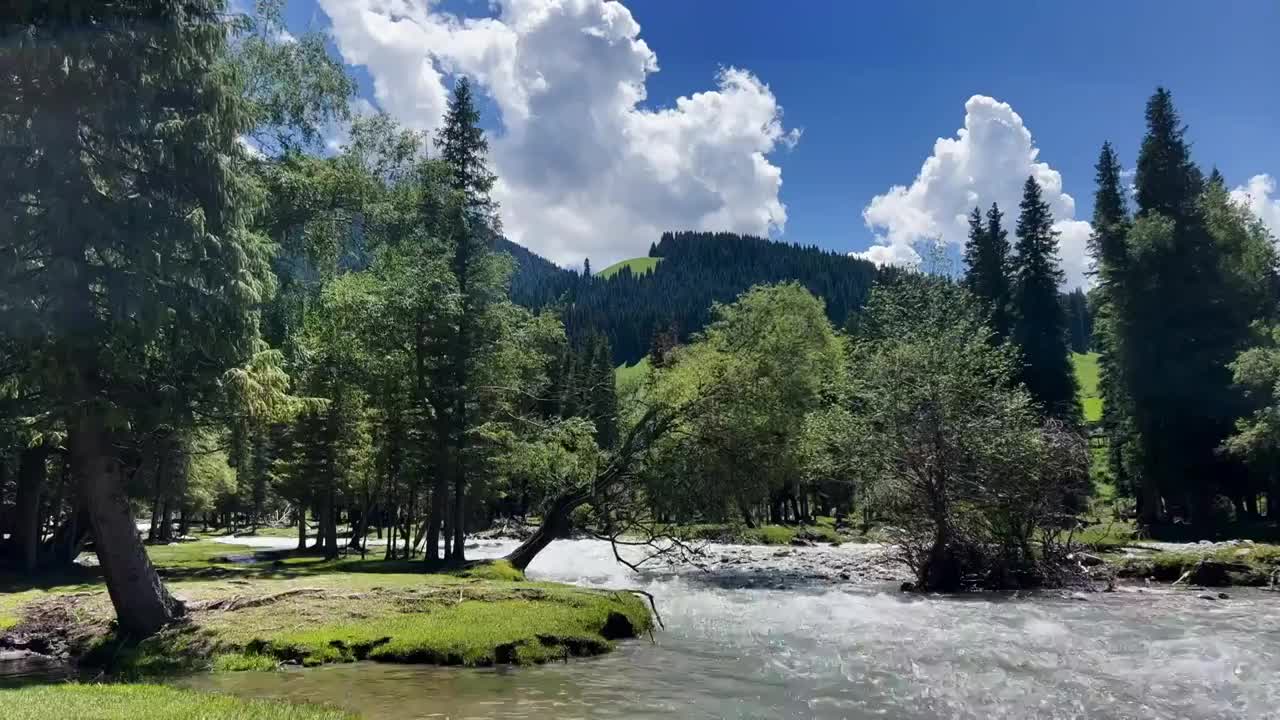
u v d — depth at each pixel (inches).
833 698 423.8
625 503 1030.4
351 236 1154.7
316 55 1064.8
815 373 1605.6
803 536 1829.5
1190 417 1694.1
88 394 483.2
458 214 1219.2
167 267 476.4
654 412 1022.4
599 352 3668.8
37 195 462.6
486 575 897.5
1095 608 765.3
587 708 399.2
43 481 1063.6
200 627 539.8
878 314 1513.3
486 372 1164.5
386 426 1181.7
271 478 1739.7
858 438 993.5
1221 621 673.0
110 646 521.3
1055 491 957.2
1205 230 1749.5
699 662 519.5
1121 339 1815.9
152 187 498.9
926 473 942.4
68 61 444.1
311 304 1059.9
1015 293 2123.5
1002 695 428.5
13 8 440.8
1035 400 1983.3
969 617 709.3
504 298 1231.5
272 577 869.2
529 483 1206.3
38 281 451.5
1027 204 2114.9
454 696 420.2
